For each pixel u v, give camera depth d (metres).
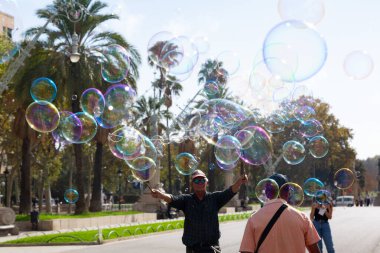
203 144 48.22
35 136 29.39
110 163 56.12
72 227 26.28
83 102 14.97
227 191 6.24
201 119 14.48
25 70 26.84
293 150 15.84
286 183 4.80
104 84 28.58
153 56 12.48
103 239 18.98
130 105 15.16
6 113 34.84
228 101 14.22
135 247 17.19
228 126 14.15
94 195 33.62
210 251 6.10
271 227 4.50
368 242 17.81
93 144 47.47
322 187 11.04
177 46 12.34
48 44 27.67
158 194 6.20
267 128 16.31
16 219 25.67
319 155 15.86
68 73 27.30
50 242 18.23
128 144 12.70
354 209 57.75
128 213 33.16
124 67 14.92
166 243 18.66
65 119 14.80
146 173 12.60
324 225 10.63
